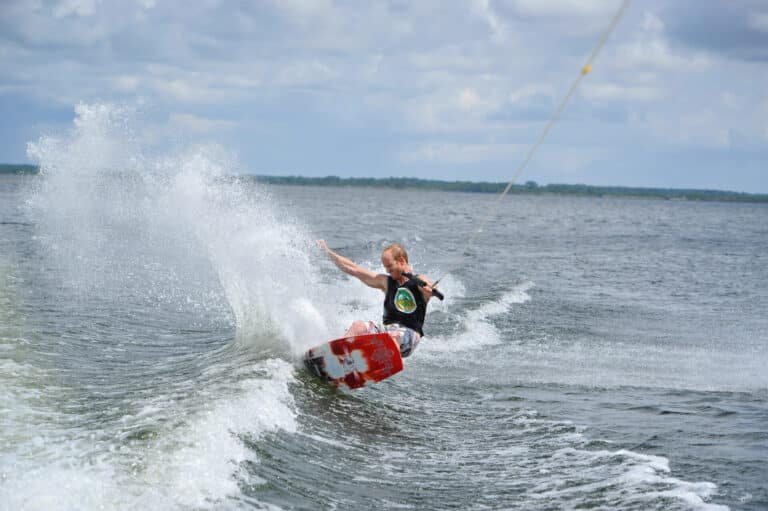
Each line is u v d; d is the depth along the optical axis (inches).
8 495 469.4
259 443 626.8
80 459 540.1
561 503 571.5
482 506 563.8
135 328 1127.6
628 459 681.0
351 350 850.8
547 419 825.5
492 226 5349.4
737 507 562.9
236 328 1138.7
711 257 3425.2
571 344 1288.1
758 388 997.8
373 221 4960.6
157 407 679.7
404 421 796.0
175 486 511.5
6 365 828.0
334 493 562.3
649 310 1723.7
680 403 908.0
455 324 1395.2
